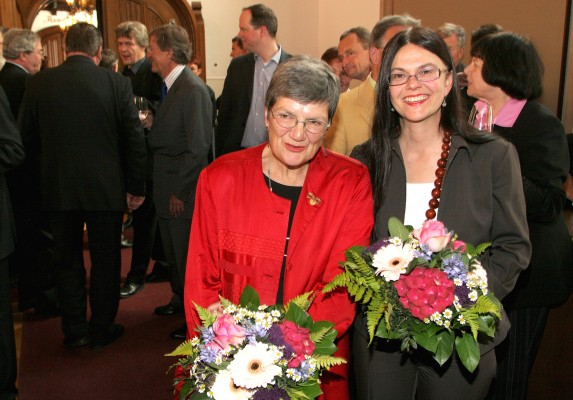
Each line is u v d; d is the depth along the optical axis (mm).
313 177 1479
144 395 2631
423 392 1479
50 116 2775
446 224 1436
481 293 1207
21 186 3461
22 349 3113
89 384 2729
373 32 2355
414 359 1459
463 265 1203
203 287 1500
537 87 1864
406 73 1406
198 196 1513
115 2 6418
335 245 1484
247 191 1475
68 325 3104
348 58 3004
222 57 7109
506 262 1393
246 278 1462
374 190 1530
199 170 2961
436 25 4766
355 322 1555
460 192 1436
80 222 2975
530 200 1757
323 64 1362
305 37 7195
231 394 1050
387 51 1466
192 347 1203
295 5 7098
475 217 1414
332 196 1470
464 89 2197
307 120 1314
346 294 1448
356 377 1558
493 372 1460
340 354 1529
